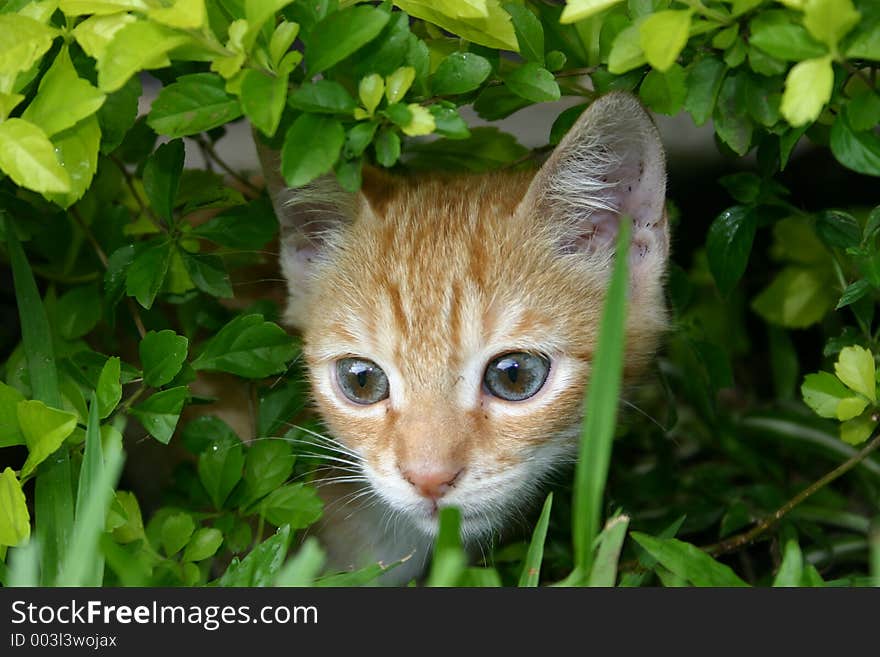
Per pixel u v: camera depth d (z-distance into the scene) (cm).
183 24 30
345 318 36
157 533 36
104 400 33
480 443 35
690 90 33
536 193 36
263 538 38
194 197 38
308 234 38
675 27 30
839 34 30
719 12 32
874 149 32
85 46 31
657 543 31
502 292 35
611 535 30
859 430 35
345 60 33
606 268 37
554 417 35
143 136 38
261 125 31
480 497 35
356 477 36
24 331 34
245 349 36
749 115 33
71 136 32
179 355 34
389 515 38
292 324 38
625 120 34
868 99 32
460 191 38
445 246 36
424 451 34
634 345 36
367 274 36
